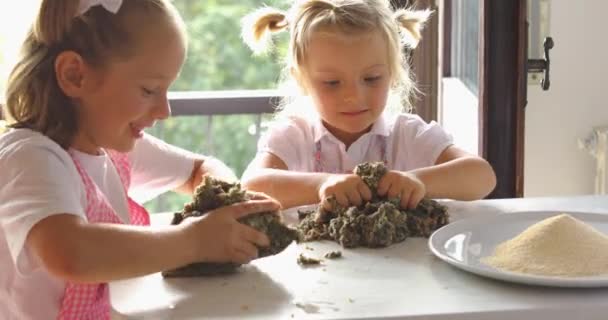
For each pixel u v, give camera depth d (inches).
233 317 33.5
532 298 34.5
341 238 42.4
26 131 40.6
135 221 48.4
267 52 71.6
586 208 48.9
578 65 86.9
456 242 41.6
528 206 49.4
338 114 59.7
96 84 40.0
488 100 66.0
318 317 33.1
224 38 176.7
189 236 37.8
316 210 47.5
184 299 35.6
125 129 41.2
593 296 34.7
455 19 81.8
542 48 79.3
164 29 39.9
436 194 52.5
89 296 39.3
